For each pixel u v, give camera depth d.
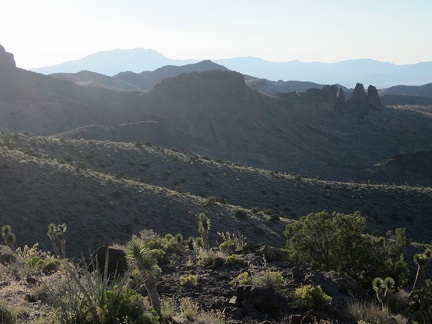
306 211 87.19
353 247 17.45
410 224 87.62
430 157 177.12
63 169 59.31
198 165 99.44
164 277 13.57
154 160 96.88
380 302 12.43
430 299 12.78
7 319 7.89
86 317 7.80
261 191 91.81
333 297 11.98
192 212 58.09
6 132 91.06
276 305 10.72
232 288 12.37
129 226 50.88
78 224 47.88
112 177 64.44
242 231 55.69
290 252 18.28
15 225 44.66
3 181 50.59
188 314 9.79
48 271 13.74
